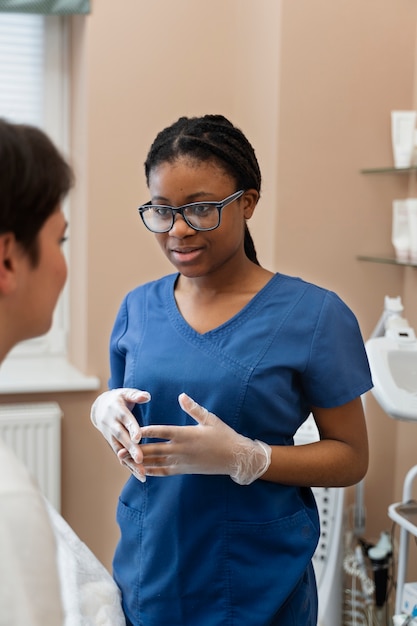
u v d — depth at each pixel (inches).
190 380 52.7
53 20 109.7
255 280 55.2
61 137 111.9
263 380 51.9
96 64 99.0
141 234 103.0
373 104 96.7
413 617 67.6
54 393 102.3
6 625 27.0
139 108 101.0
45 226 31.4
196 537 52.6
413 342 71.1
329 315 53.0
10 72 109.6
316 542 54.9
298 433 79.8
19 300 31.3
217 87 103.8
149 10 100.0
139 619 54.7
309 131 95.0
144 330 56.9
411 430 99.2
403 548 73.3
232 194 51.0
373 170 95.7
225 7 102.7
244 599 52.3
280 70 93.1
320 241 97.0
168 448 48.6
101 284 102.3
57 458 100.0
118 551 57.2
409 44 97.1
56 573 28.5
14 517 28.0
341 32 94.7
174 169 50.0
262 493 52.3
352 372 53.2
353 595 90.2
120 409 51.4
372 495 102.5
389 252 99.4
